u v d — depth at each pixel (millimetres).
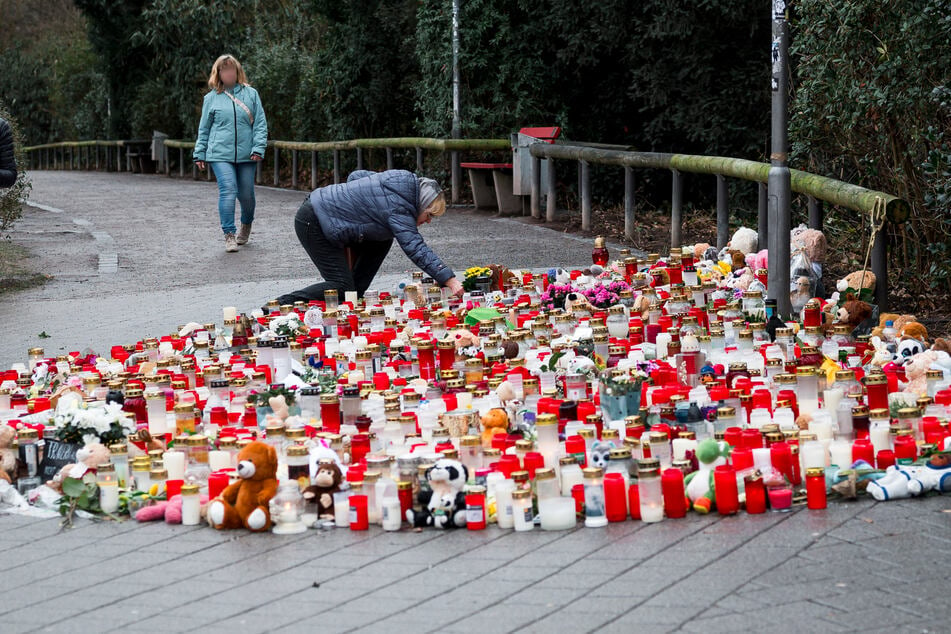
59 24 51531
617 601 4152
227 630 4117
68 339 9516
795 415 6031
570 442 5379
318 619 4168
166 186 24844
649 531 4883
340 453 5734
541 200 16484
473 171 17672
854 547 4535
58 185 26078
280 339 7297
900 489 5055
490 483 5203
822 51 10617
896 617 3910
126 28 32031
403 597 4328
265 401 6418
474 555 4738
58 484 5762
